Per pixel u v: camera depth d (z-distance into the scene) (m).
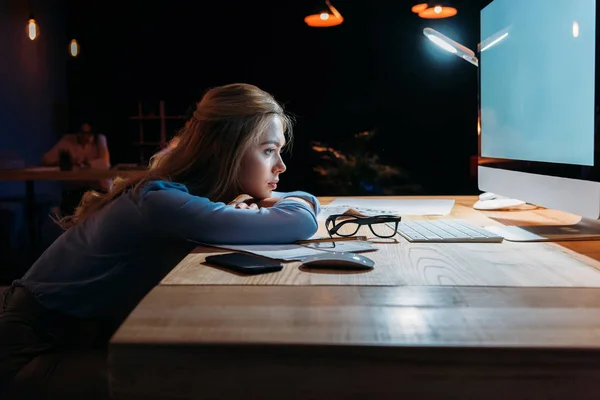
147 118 6.91
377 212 1.66
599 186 1.06
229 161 1.32
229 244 1.14
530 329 0.61
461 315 0.67
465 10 6.34
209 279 0.85
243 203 1.27
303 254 1.03
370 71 6.57
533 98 1.40
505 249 1.11
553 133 1.28
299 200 1.29
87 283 1.17
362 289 0.80
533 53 1.40
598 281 0.84
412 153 6.65
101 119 7.12
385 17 6.47
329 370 0.57
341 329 0.62
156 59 6.91
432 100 6.54
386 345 0.56
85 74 7.09
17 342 1.15
